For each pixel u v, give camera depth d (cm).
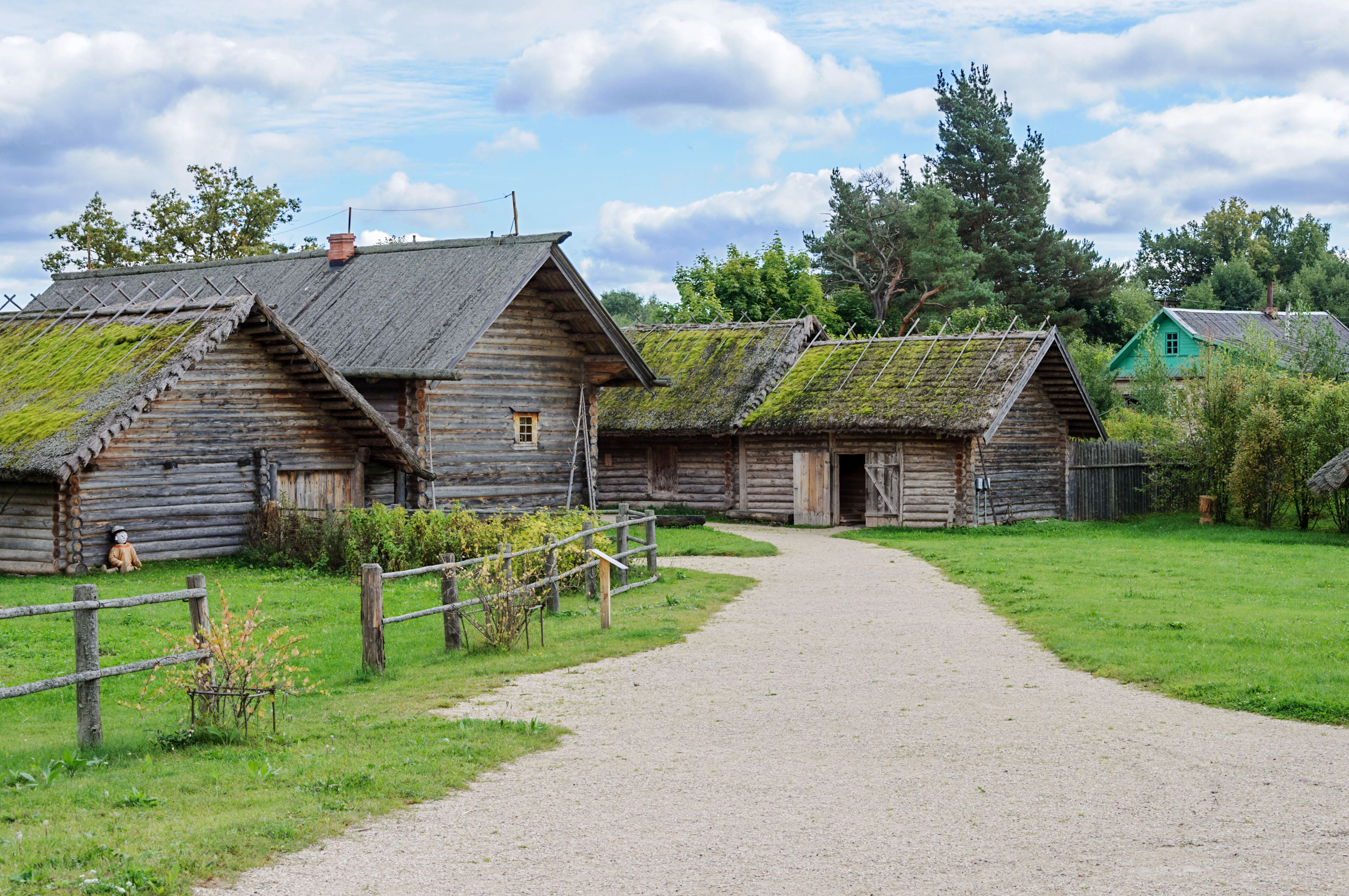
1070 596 1959
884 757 1005
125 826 791
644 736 1080
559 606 1873
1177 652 1445
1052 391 3834
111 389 2388
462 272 3238
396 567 2273
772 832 805
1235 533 3347
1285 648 1455
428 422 3022
